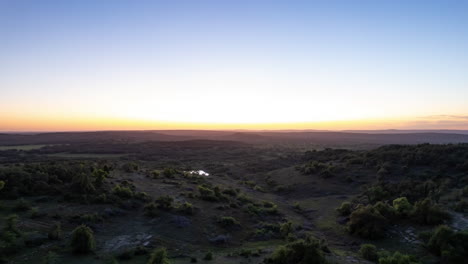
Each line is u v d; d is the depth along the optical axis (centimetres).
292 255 2578
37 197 3844
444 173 6112
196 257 2911
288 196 6912
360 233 3919
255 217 4491
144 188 5141
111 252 2775
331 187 6938
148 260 2606
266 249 3278
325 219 4912
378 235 3781
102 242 2973
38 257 2452
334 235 4119
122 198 4275
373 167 7494
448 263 2850
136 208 4066
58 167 4953
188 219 3922
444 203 4494
